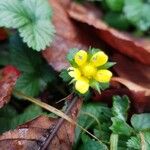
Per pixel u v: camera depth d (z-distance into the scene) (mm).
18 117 189
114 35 212
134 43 208
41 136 175
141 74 217
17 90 196
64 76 184
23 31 193
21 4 199
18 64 204
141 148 177
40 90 203
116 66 215
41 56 209
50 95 204
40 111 190
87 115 190
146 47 219
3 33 213
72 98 186
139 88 194
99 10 267
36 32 195
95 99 196
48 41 195
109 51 222
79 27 229
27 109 191
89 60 182
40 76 205
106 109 192
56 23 225
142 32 257
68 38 221
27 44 191
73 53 186
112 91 195
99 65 180
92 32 225
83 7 261
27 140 173
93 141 175
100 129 186
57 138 177
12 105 200
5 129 186
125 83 194
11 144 171
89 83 179
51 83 207
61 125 180
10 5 196
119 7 260
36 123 176
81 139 182
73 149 180
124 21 258
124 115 186
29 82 201
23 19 196
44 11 204
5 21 191
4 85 180
